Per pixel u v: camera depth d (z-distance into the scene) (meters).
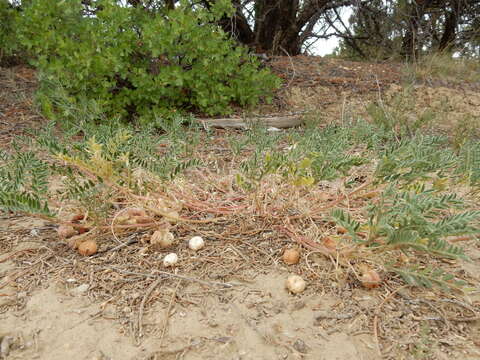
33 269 0.47
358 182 0.70
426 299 0.42
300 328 0.38
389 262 0.40
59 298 0.42
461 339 0.37
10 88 1.40
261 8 2.13
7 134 1.02
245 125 1.06
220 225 0.56
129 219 0.54
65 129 0.94
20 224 0.57
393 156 0.51
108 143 0.52
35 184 0.50
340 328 0.39
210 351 0.36
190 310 0.41
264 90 1.34
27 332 0.38
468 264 0.48
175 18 1.09
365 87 1.54
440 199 0.39
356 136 0.75
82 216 0.54
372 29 2.39
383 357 0.35
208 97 1.20
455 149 0.96
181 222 0.53
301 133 1.05
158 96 1.12
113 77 1.15
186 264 0.47
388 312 0.40
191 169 0.69
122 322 0.39
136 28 1.20
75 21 1.13
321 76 1.65
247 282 0.45
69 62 1.05
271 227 0.55
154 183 0.56
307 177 0.51
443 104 1.30
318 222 0.56
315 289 0.43
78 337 0.38
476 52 2.17
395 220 0.40
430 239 0.36
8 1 1.36
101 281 0.45
